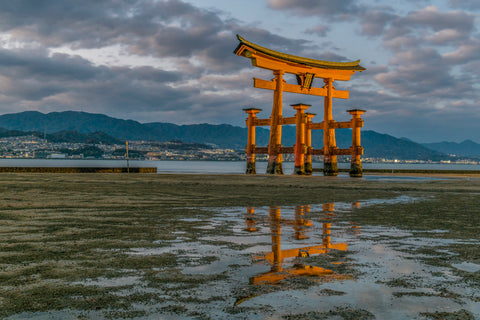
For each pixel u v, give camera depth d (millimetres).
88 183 23938
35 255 5539
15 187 19750
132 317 3225
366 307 3484
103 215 9992
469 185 26125
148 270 4750
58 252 5750
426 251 5977
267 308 3445
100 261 5207
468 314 3344
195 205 12688
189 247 6180
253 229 8047
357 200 15180
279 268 4883
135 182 25844
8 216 9602
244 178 35031
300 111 51531
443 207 12758
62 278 4387
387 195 17844
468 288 4094
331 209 11992
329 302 3617
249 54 44250
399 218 9969
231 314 3295
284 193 18359
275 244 6480
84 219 9242
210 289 3992
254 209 11766
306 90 51062
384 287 4102
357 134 49656
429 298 3758
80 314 3289
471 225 8812
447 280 4387
